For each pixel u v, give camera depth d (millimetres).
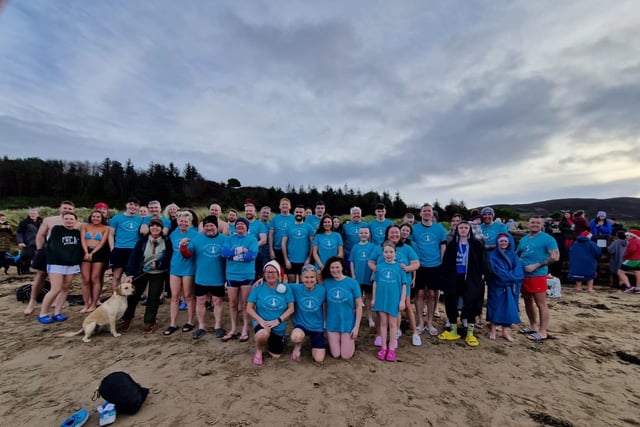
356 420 3115
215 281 5109
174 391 3547
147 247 5301
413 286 5559
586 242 9023
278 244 7031
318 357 4332
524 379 3961
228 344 4867
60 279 5676
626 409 3354
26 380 3740
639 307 7219
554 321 6188
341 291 4516
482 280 5059
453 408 3340
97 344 4781
